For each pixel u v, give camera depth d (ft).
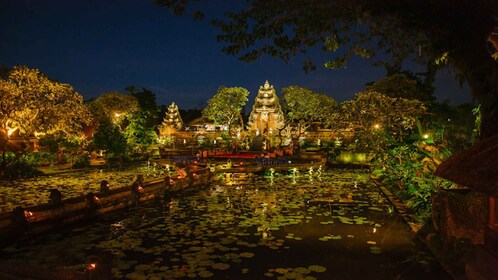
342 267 19.61
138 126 112.37
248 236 25.26
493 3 17.60
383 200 38.45
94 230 26.73
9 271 12.12
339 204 36.37
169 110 169.17
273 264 19.99
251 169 63.21
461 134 35.09
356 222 29.09
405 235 25.40
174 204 36.37
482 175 14.93
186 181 46.01
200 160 80.69
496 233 14.66
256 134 116.67
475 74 19.52
